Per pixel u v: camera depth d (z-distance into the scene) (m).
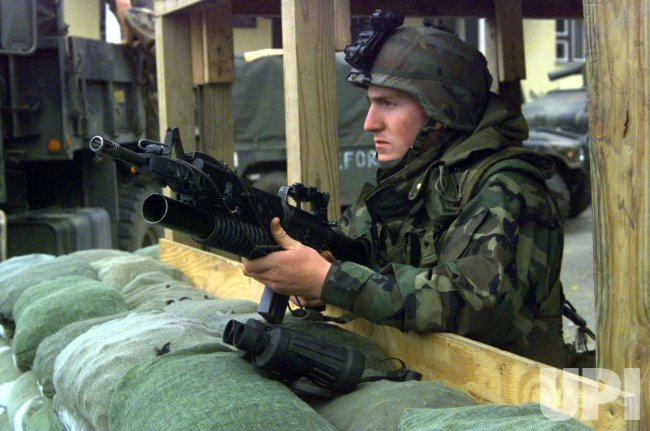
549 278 2.03
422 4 3.72
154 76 8.66
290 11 2.54
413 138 2.14
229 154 3.92
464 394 1.66
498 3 3.72
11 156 6.68
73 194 7.79
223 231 1.82
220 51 3.80
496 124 2.12
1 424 2.82
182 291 2.90
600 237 1.50
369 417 1.57
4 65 6.55
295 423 1.50
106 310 2.65
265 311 2.02
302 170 2.56
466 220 1.95
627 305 1.45
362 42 2.13
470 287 1.85
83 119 7.00
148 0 8.75
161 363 1.73
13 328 3.26
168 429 1.51
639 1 1.40
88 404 1.90
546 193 2.04
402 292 1.88
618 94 1.44
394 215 2.21
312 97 2.56
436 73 2.07
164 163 1.70
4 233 6.18
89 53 7.20
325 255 2.18
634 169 1.43
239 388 1.58
